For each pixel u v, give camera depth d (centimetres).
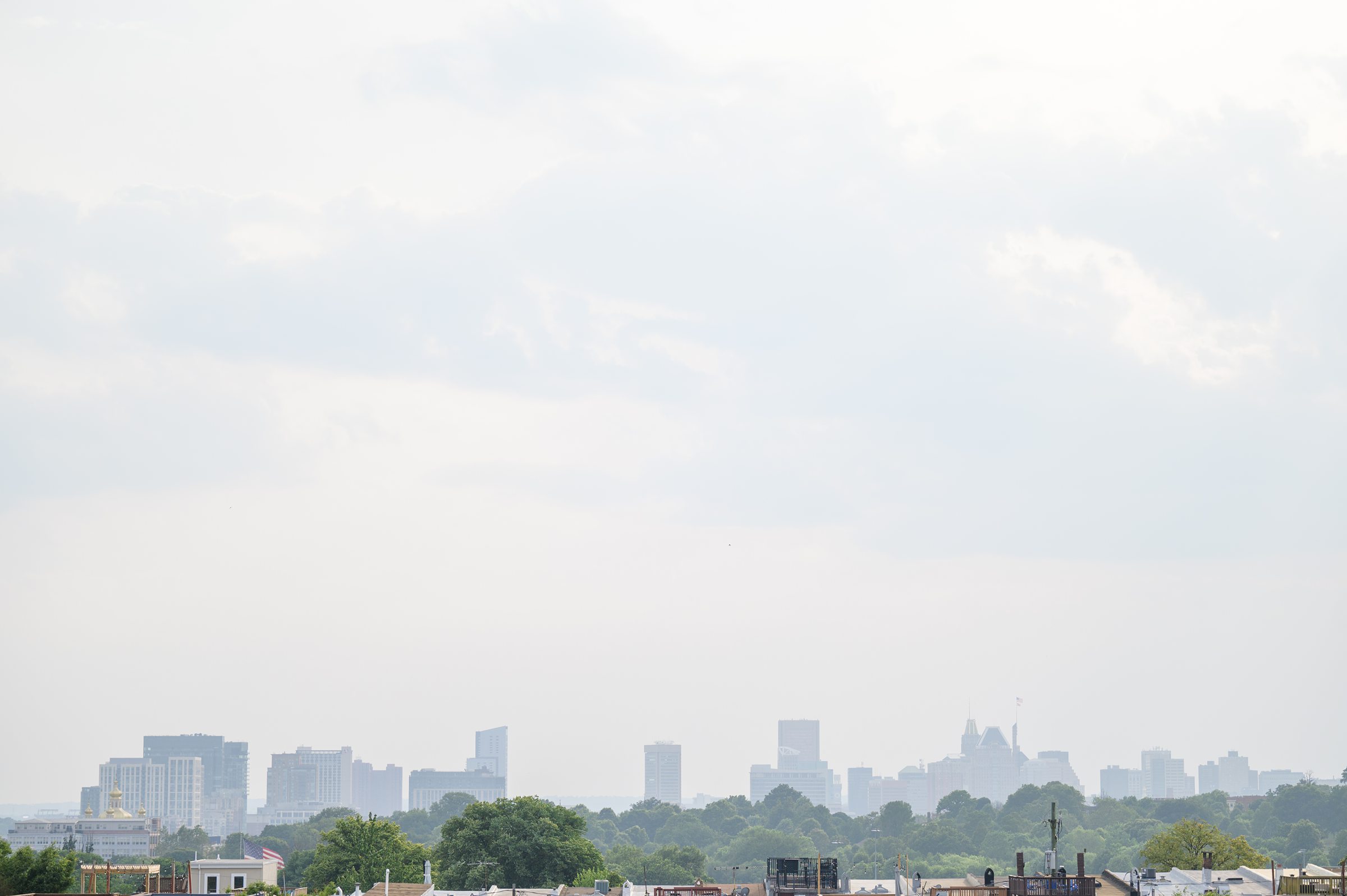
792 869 18075
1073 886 14112
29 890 14888
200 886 18762
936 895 16062
